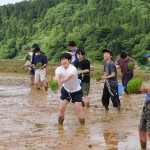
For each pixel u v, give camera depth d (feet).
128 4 285.64
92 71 105.60
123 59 55.36
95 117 36.96
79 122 34.27
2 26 344.08
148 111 23.31
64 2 344.49
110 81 40.01
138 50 196.65
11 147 25.40
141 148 24.82
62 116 33.04
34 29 316.60
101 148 25.11
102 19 259.19
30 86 69.15
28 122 34.27
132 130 30.76
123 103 47.06
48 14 333.62
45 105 44.88
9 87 67.67
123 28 222.48
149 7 287.89
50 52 246.47
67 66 31.91
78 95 32.81
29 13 352.90
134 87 23.50
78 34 241.96
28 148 25.12
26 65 69.10
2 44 313.73
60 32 275.39
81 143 26.48
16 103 46.47
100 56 207.72
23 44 298.76
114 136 28.60
